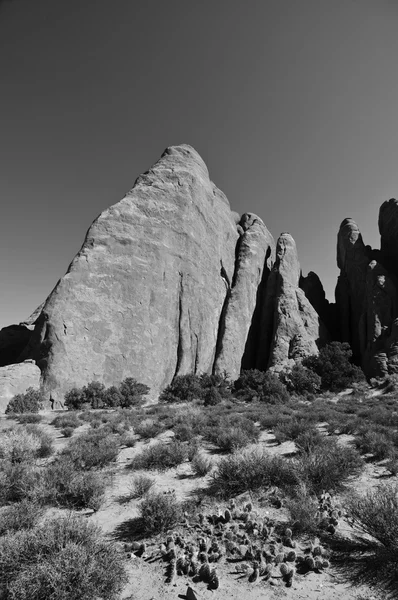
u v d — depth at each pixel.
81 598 3.55
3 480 7.09
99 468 9.27
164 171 56.38
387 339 47.75
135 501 6.81
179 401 34.19
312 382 37.34
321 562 4.21
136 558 4.69
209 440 12.30
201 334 50.56
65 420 18.84
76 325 38.12
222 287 59.09
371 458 9.24
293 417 16.64
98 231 45.22
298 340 53.06
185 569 4.29
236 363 52.53
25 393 32.06
